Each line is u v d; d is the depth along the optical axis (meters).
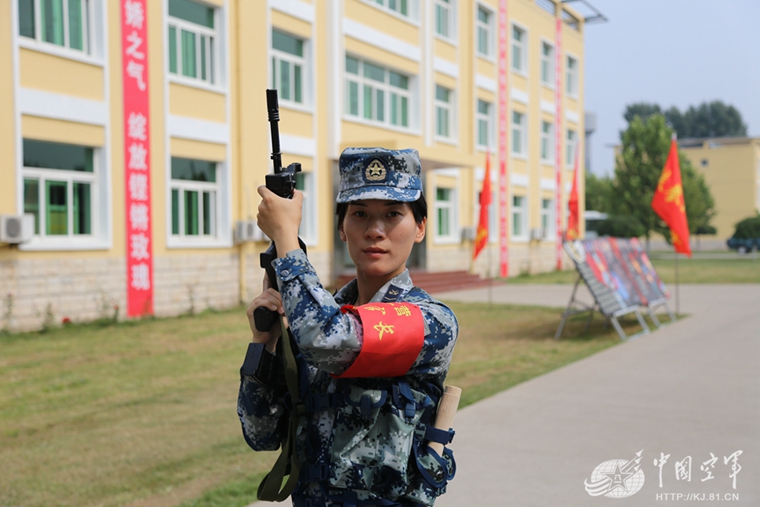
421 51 20.09
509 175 25.25
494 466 4.49
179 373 7.75
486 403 6.15
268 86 14.80
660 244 57.31
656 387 6.74
